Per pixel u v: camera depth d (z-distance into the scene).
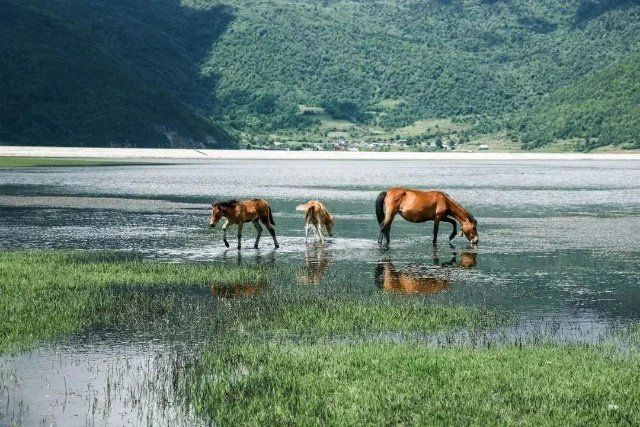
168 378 13.24
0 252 26.47
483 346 15.34
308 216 30.03
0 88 177.12
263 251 27.75
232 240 30.73
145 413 11.77
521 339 15.86
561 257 26.59
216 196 52.06
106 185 61.91
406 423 11.38
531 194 57.22
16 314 17.23
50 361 14.17
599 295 20.23
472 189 62.50
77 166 95.75
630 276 22.98
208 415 11.73
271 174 84.75
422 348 15.01
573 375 13.30
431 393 12.51
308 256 26.59
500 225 36.53
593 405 11.98
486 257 26.53
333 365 13.87
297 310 18.05
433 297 19.86
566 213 42.53
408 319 17.33
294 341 15.68
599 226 36.12
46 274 22.05
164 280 21.70
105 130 181.25
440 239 31.42
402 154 183.50
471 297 19.89
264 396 12.38
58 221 36.72
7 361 14.16
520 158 176.75
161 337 15.80
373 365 13.85
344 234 32.91
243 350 14.79
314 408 11.93
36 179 68.38
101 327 16.55
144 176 76.31
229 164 114.31
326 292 20.33
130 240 30.38
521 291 20.70
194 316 17.53
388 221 28.98
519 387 12.71
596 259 26.16
